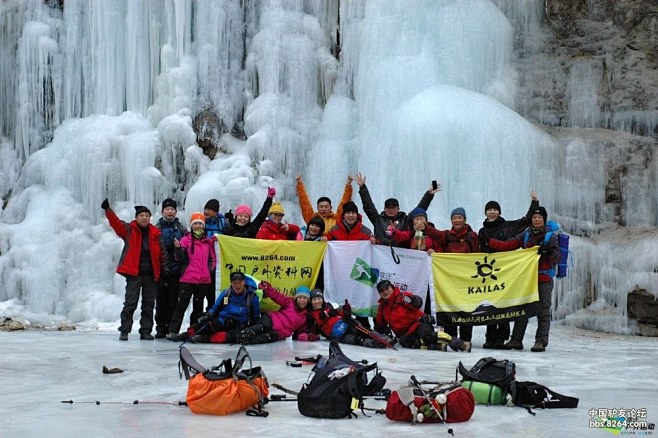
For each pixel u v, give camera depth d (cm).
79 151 1886
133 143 1841
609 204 1714
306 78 1883
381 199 1619
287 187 1803
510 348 1124
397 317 1095
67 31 2019
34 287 1759
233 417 594
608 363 955
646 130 1806
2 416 594
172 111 1881
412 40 1750
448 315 1148
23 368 842
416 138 1577
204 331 1105
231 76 1931
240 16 1958
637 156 1731
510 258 1137
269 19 1905
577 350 1134
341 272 1199
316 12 1958
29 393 692
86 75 2020
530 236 1141
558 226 1136
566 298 1598
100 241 1791
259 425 566
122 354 963
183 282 1151
